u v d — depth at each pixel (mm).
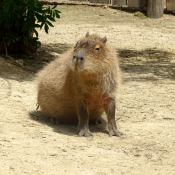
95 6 40375
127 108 15328
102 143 11500
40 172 9133
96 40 11562
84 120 12336
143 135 12336
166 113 14711
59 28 32875
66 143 11281
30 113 14211
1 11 19891
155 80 19922
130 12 39125
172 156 10539
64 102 12906
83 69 11094
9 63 20422
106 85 11945
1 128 12094
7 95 15836
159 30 33844
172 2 39219
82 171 9328
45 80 13344
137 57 25391
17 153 10195
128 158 10328
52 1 41062
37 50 24797
